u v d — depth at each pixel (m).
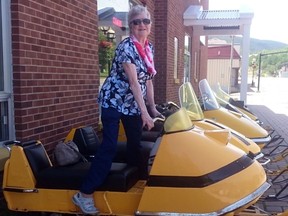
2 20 4.22
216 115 6.24
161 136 3.52
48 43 4.81
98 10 6.91
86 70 5.90
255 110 19.17
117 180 3.50
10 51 4.28
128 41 3.56
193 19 14.10
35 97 4.58
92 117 6.18
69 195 3.58
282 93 36.09
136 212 3.31
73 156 3.89
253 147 5.14
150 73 3.70
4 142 4.06
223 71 35.09
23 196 3.67
